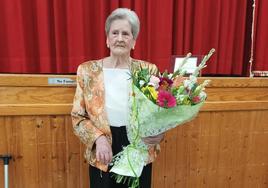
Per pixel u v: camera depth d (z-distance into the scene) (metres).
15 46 1.68
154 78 0.99
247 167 1.89
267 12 2.05
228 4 1.99
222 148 1.81
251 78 1.75
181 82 1.01
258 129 1.85
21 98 1.45
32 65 1.78
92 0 1.79
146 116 0.99
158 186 1.74
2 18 1.67
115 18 1.11
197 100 0.98
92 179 1.26
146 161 1.15
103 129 1.14
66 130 1.55
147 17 1.87
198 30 1.97
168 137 1.70
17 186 1.53
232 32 2.05
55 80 1.48
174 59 1.59
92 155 1.19
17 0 1.64
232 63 2.12
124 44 1.12
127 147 1.11
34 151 1.52
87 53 1.84
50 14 1.76
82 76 1.19
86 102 1.17
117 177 1.15
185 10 1.95
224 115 1.76
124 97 1.15
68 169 1.59
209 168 1.81
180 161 1.75
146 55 1.93
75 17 1.73
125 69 1.19
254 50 2.12
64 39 1.79
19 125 1.48
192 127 1.72
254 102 1.77
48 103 1.49
